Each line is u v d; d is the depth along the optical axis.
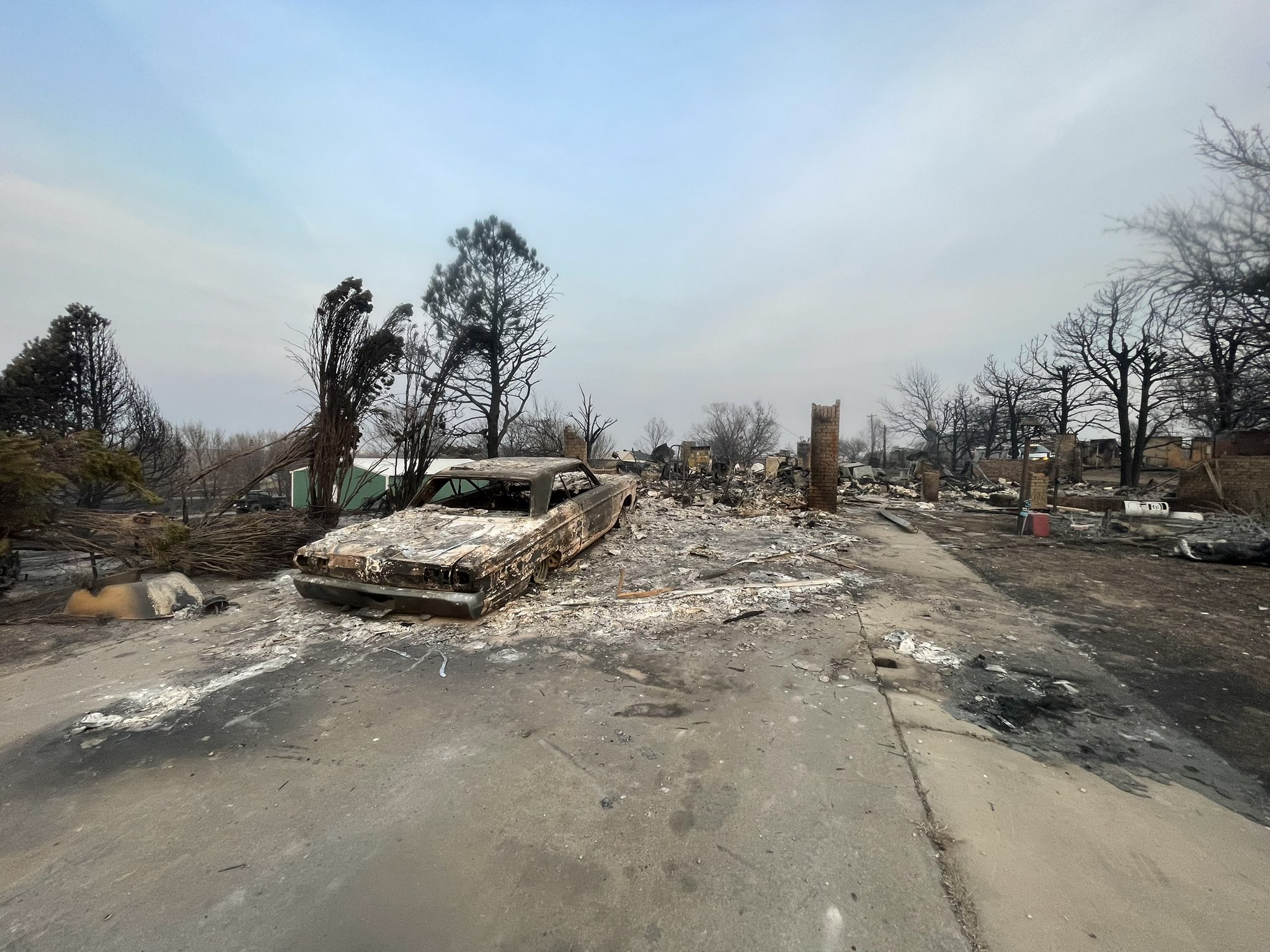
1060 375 28.19
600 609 4.88
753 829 2.14
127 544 5.68
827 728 2.90
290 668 3.75
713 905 1.79
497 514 5.91
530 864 1.98
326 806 2.32
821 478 12.23
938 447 37.03
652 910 1.78
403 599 4.57
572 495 7.15
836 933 1.68
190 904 1.81
